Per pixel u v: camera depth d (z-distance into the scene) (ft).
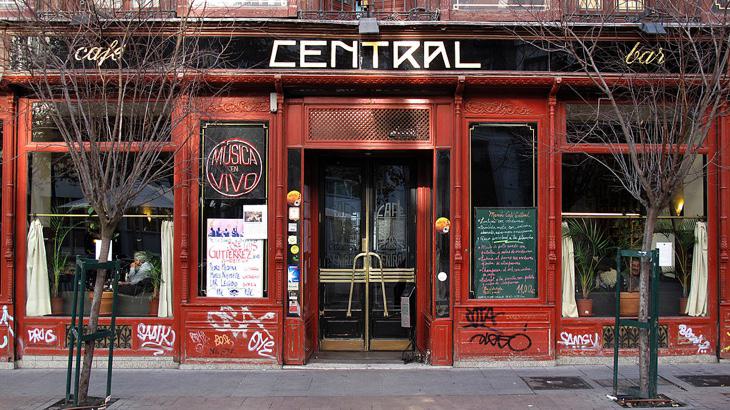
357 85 25.77
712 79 20.53
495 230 26.25
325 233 29.25
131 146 22.34
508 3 26.61
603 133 25.93
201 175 26.09
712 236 26.76
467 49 25.93
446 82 25.67
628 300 26.58
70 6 23.81
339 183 29.32
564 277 26.73
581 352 26.18
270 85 25.91
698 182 27.12
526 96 26.55
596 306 26.84
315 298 28.68
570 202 26.78
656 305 20.99
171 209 26.45
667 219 27.30
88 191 19.81
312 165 28.78
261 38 25.79
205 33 25.57
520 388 22.74
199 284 25.96
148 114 22.95
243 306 25.75
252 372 25.20
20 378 24.23
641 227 27.02
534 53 25.90
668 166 21.03
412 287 28.53
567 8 26.27
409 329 28.76
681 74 20.67
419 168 28.73
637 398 21.09
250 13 26.17
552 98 26.27
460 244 25.96
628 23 25.44
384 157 29.37
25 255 26.23
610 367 25.77
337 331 28.94
